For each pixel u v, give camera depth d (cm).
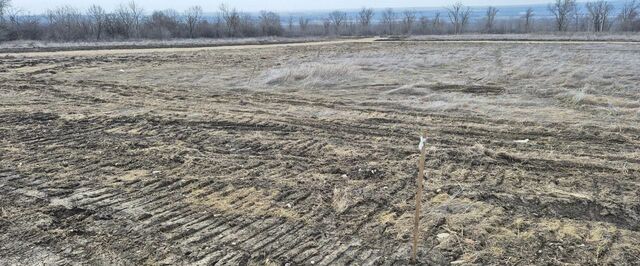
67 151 768
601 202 557
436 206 546
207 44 3400
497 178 635
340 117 1000
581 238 475
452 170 667
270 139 834
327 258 446
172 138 843
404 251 454
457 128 908
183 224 513
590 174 652
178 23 4847
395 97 1224
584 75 1492
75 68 1823
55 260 447
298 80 1478
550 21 7262
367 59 2114
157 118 985
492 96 1212
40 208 555
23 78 1558
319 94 1277
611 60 1934
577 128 892
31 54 2409
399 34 5544
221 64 1983
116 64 1966
